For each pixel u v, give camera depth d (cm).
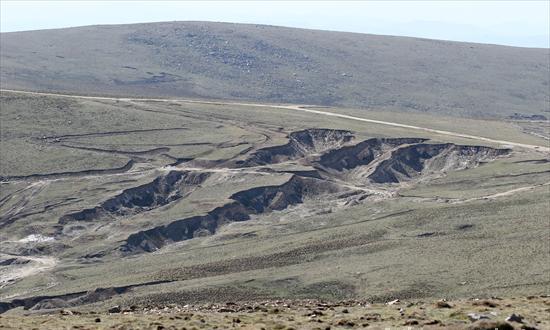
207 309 8831
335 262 15500
